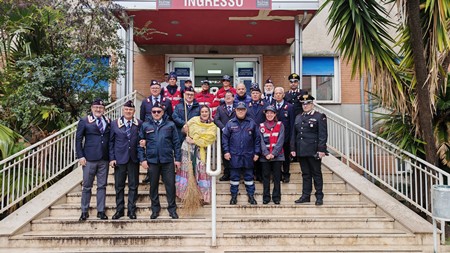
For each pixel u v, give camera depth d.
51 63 7.79
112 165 5.52
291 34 10.05
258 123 6.49
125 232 5.31
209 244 5.09
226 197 6.26
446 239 5.39
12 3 7.87
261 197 6.26
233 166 5.90
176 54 10.96
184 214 5.80
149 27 9.31
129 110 5.57
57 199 5.96
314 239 5.11
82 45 7.97
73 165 7.26
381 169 6.42
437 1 5.24
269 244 5.10
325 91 11.13
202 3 7.96
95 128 5.51
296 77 7.08
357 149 6.93
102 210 5.56
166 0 7.93
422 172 5.99
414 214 5.65
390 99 5.92
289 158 6.63
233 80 11.20
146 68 10.88
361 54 5.76
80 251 4.86
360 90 10.85
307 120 5.94
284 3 8.05
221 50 11.04
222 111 6.54
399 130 6.38
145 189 6.43
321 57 11.12
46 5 7.96
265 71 11.05
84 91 8.17
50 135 6.84
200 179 5.93
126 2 7.91
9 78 7.77
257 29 9.59
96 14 7.84
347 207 5.93
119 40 8.32
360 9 5.84
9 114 7.42
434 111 6.23
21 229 5.23
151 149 5.49
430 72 5.53
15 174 5.93
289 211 5.86
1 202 5.85
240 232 5.30
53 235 5.12
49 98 7.57
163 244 5.08
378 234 5.18
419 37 5.53
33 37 8.06
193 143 5.36
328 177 7.07
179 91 7.02
